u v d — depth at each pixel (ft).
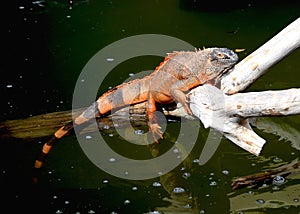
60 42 35.27
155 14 39.17
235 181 22.41
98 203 21.18
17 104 27.55
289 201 21.33
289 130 26.07
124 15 39.17
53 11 40.19
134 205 21.12
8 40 35.65
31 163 23.50
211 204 21.25
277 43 20.21
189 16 38.65
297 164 23.40
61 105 27.37
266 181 22.49
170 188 22.22
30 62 32.65
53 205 21.01
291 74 30.30
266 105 20.16
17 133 24.61
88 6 41.01
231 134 21.09
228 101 20.54
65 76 30.78
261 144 20.76
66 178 22.68
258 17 38.27
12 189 21.90
